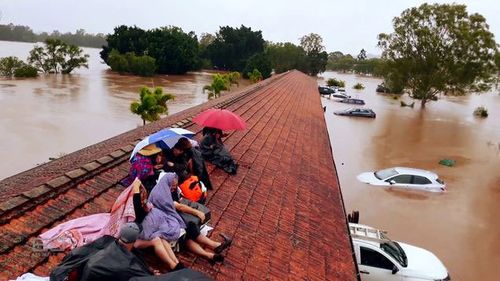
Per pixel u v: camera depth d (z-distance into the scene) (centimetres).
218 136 920
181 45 8825
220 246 552
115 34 9012
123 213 471
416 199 1998
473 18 5138
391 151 3077
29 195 526
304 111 2405
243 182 895
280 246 691
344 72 19762
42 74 7219
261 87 2752
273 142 1370
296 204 915
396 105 6112
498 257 1498
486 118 5256
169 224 503
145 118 2780
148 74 8038
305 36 12256
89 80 6650
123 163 741
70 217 528
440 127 4272
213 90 4550
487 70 5200
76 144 2627
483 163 2848
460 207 1945
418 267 1162
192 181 647
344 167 2539
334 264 720
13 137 2667
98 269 373
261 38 10556
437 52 5250
